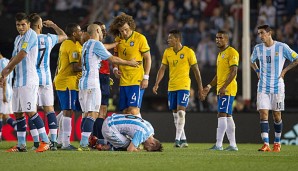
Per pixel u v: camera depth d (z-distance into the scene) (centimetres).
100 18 7725
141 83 3888
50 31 6525
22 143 3591
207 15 7600
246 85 6053
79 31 3969
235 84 4156
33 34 3472
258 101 4078
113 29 3903
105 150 3781
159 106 7019
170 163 2906
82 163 2859
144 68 3903
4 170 2594
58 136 4175
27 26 3469
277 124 4094
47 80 3766
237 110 5591
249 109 5922
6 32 7144
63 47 3988
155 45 7281
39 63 3738
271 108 4078
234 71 4078
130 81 3878
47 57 3772
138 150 3603
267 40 4044
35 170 2592
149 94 6844
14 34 7144
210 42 7381
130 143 3544
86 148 3738
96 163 2862
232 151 3953
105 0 7806
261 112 4066
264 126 4066
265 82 4050
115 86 6425
